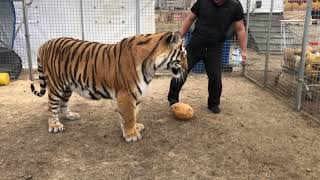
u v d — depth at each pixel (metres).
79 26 9.52
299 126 5.70
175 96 6.21
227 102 6.84
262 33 10.90
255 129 5.54
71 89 5.29
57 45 5.12
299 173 4.30
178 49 4.78
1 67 8.51
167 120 5.80
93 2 9.38
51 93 5.21
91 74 4.91
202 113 6.16
